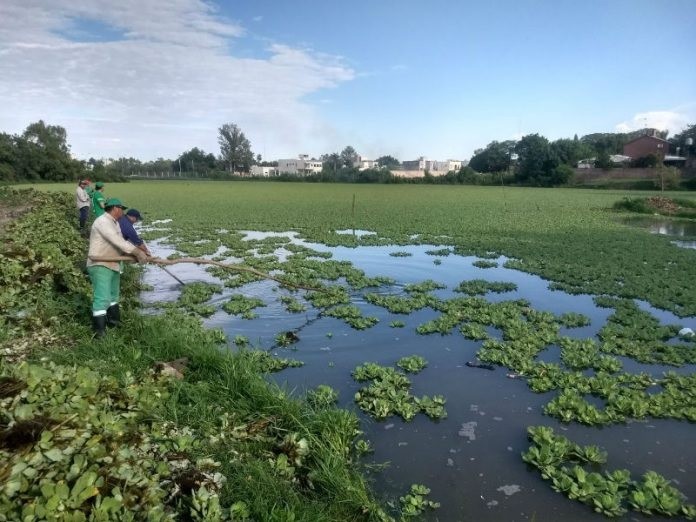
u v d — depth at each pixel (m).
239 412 5.95
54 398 4.61
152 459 4.50
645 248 19.91
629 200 37.84
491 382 7.77
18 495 3.40
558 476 5.34
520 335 9.55
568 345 9.09
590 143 110.38
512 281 14.64
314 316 10.93
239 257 17.81
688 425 6.50
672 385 7.42
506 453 5.88
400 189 71.88
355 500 4.75
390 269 16.19
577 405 6.75
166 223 28.20
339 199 48.66
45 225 15.66
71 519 3.27
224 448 5.21
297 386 7.49
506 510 4.91
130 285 12.61
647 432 6.34
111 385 5.41
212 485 4.41
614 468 5.61
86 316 8.82
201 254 18.31
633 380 7.67
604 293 13.09
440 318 10.52
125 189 65.06
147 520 3.64
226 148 137.62
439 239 22.34
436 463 5.65
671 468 5.62
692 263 16.84
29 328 7.98
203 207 38.50
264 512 4.29
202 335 8.81
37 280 9.41
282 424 5.84
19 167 74.81
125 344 7.74
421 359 8.38
